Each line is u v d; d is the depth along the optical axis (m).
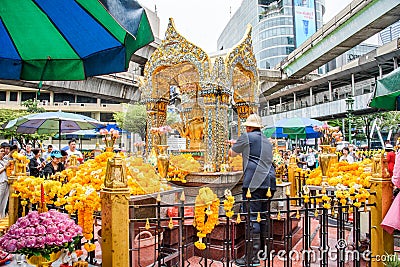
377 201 3.85
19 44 3.46
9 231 2.68
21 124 11.52
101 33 3.09
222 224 4.27
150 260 3.68
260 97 5.28
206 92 4.64
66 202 3.43
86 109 37.69
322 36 19.06
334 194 4.34
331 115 26.98
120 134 4.81
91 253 3.59
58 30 3.23
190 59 4.66
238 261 4.02
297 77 25.28
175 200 4.17
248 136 4.46
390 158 4.63
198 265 4.06
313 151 13.81
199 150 5.09
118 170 2.88
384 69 24.08
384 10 13.85
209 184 4.51
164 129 4.61
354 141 28.33
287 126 12.64
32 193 3.77
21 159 4.36
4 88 34.59
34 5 3.00
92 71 3.42
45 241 2.60
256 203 4.32
